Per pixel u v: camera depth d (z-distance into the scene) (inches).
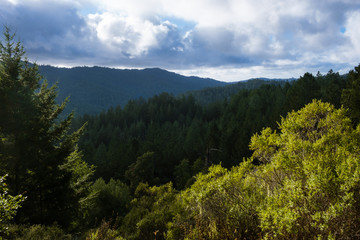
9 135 395.2
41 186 393.7
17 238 217.3
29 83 477.4
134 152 2219.5
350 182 73.7
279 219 81.1
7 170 373.7
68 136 479.8
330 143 127.3
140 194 700.0
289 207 86.1
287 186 91.8
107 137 3695.9
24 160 384.5
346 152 111.3
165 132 3147.1
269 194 119.6
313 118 163.2
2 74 424.5
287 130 157.2
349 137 129.5
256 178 151.6
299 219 79.4
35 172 386.6
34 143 409.1
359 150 115.3
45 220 379.9
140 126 4266.7
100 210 759.1
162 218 214.7
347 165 85.5
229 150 1900.8
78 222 491.5
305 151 121.5
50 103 488.1
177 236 146.0
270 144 154.4
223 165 1707.7
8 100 389.1
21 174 377.1
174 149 2385.6
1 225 172.2
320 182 79.7
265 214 86.8
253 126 1900.8
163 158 2268.7
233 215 112.5
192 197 170.2
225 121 3201.3
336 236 70.4
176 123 4010.8
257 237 97.3
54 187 406.3
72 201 431.5
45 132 432.8
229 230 107.2
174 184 1974.7
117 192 851.4
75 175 537.3
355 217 68.8
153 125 3398.1
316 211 78.0
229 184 139.9
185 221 158.6
